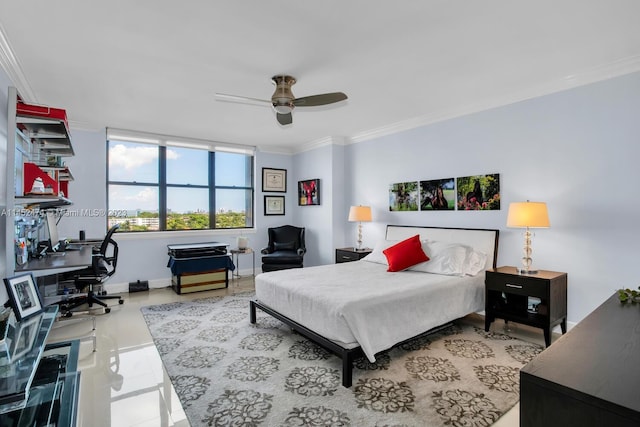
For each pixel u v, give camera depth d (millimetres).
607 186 2916
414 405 2043
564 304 3059
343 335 2346
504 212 3615
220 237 5824
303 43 2428
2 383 1532
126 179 5074
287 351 2854
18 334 2049
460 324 3543
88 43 2400
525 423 978
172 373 2482
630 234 2801
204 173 5738
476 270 3471
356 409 2010
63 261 3014
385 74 2980
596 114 2969
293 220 6508
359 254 4766
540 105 3320
